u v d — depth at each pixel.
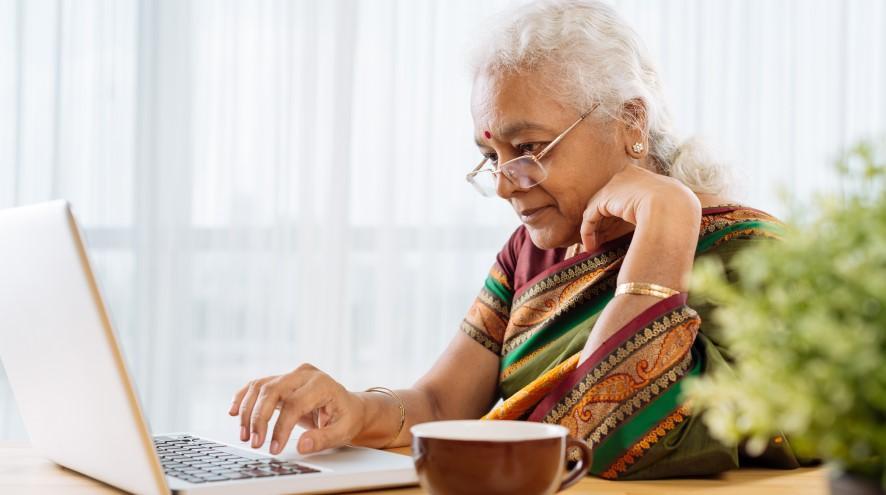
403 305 3.25
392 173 3.24
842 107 3.40
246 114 3.21
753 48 3.37
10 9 3.12
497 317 1.45
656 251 1.06
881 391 0.44
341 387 1.13
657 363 0.99
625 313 1.03
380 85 3.25
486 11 3.24
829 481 0.54
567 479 0.75
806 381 0.46
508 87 1.25
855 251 0.48
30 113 3.13
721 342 1.09
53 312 0.80
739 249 1.20
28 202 3.13
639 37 1.35
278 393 1.07
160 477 0.76
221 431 3.21
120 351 0.74
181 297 3.20
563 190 1.27
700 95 3.34
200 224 3.21
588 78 1.24
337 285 3.22
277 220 3.22
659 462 0.96
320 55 3.24
